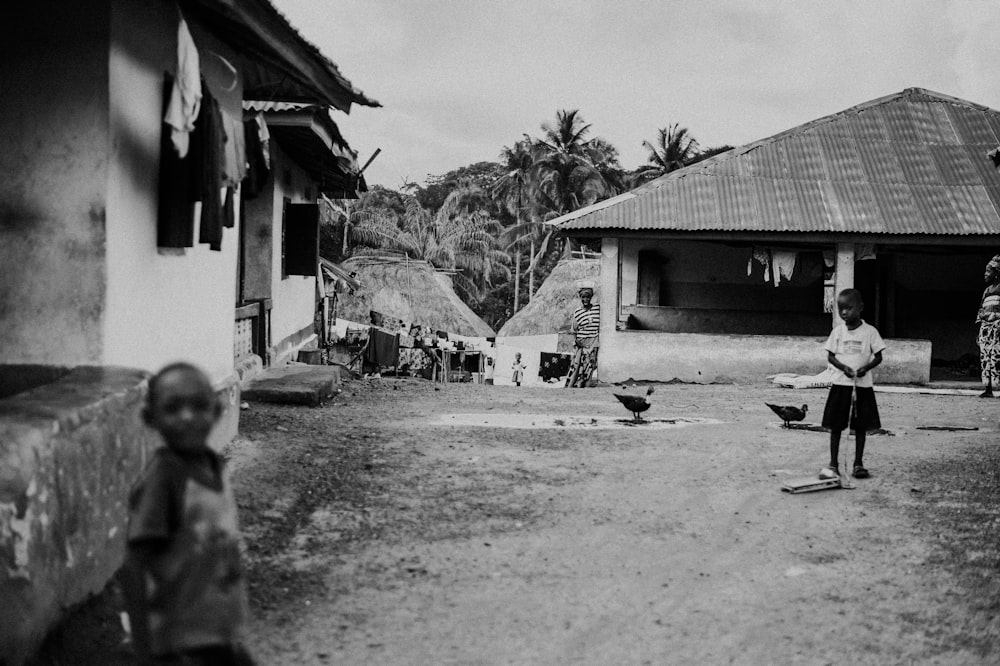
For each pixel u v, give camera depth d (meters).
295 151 14.59
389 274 35.88
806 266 21.08
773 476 7.88
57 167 5.61
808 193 17.59
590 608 4.84
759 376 17.11
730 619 4.70
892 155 18.64
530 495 7.09
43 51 5.57
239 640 2.87
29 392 4.73
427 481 7.39
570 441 9.39
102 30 5.55
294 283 15.90
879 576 5.35
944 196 17.56
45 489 3.90
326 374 12.23
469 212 69.19
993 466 8.32
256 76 9.62
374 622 4.60
